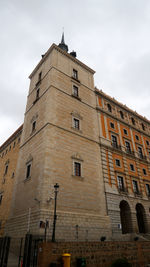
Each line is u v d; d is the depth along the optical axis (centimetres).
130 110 3938
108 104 3547
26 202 2116
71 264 1303
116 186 2672
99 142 2836
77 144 2500
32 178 2183
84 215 2095
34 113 2830
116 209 2464
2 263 1309
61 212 1920
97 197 2355
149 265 1750
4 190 3188
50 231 1759
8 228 2261
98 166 2609
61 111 2559
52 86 2655
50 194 1931
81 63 3409
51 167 2075
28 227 1873
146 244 1881
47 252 1229
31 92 3284
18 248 1894
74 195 2128
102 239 2003
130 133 3606
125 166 3003
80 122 2731
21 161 2645
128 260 1645
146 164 3497
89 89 3281
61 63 3050
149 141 4016
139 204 2903
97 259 1453
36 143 2402
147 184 3244
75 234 1919
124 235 2297
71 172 2234
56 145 2256
